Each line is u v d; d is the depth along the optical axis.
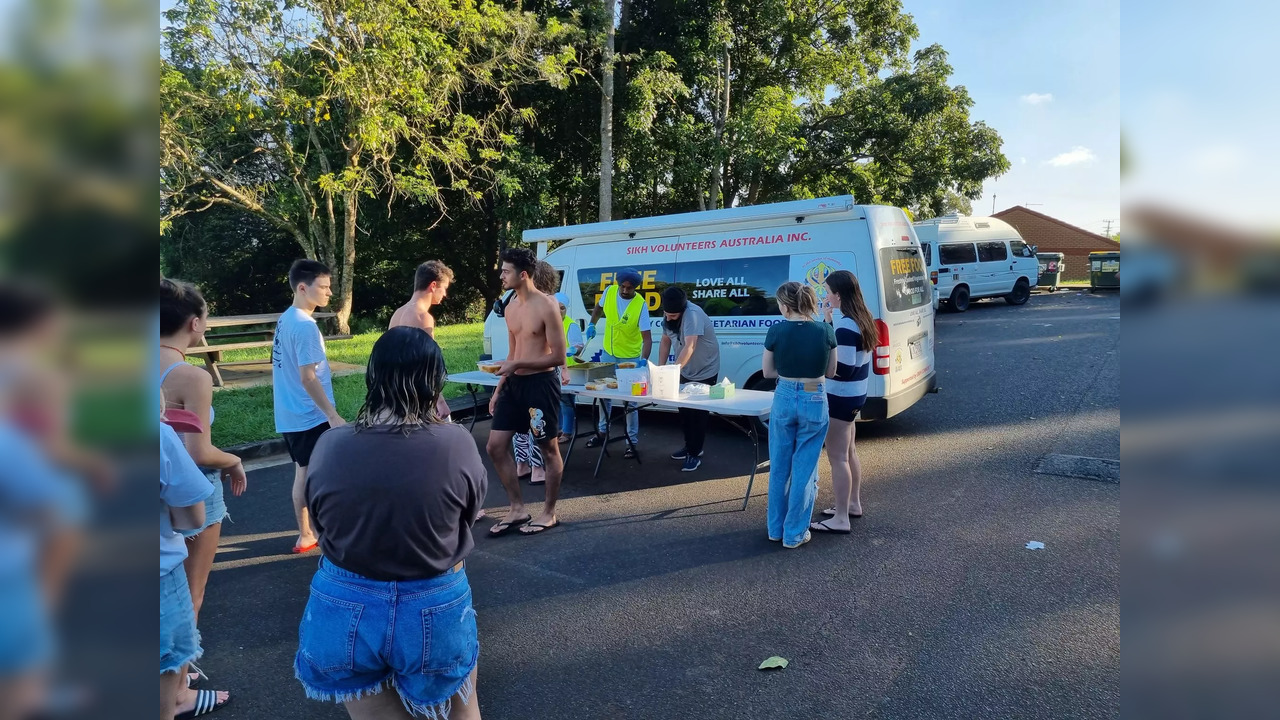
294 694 3.14
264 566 4.48
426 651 2.04
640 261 7.84
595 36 16.50
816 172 21.23
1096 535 4.43
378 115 13.18
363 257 24.67
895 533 4.64
